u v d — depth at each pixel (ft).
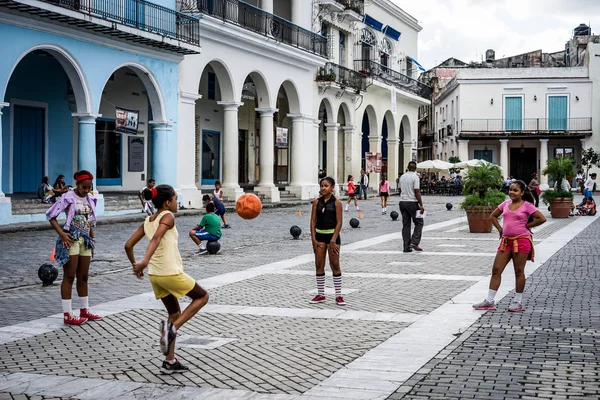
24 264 42.47
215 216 49.21
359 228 70.59
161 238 19.71
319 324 26.21
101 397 17.80
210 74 111.55
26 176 81.20
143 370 20.26
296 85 112.37
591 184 89.51
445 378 18.94
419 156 250.37
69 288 26.50
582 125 178.81
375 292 33.04
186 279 19.97
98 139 90.07
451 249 51.06
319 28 120.06
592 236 59.88
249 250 51.60
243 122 123.24
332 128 126.11
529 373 19.31
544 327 25.00
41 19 64.18
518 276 27.81
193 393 18.03
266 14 100.99
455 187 155.74
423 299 31.01
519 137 180.96
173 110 84.74
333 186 30.68
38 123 82.53
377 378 19.04
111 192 89.30
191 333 24.91
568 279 36.04
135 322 26.89
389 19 150.61
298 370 20.07
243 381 19.04
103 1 71.97
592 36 197.16
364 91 134.21
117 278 38.14
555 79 179.63
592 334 23.88
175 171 85.56
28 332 25.20
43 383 19.01
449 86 197.67
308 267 42.09
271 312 28.53
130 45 76.54
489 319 26.48
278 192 107.24
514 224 27.84
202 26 86.48
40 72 82.12
